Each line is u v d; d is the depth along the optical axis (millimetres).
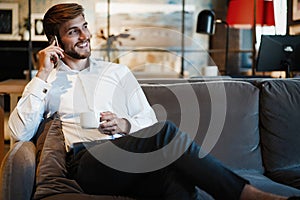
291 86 2596
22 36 6609
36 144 2066
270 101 2523
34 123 2141
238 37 6855
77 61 2344
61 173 1909
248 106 2512
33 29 6543
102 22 6781
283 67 3775
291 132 2508
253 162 2461
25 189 1782
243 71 6859
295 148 2498
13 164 1773
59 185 1830
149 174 1860
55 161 1938
